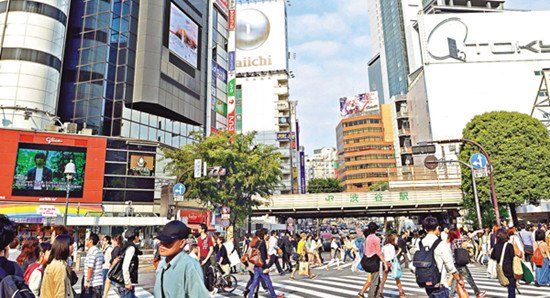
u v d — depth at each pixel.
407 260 17.52
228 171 25.45
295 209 40.03
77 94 32.94
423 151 20.48
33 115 29.06
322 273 16.91
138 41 35.00
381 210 41.50
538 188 29.14
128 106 33.59
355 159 101.00
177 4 38.94
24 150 27.02
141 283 13.40
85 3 34.84
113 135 32.34
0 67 29.00
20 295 2.46
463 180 33.38
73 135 28.98
